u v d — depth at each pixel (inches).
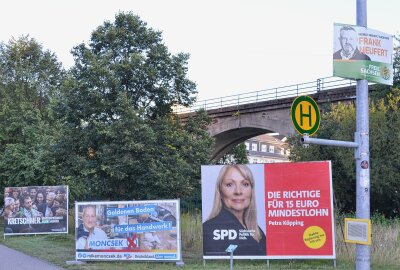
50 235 856.3
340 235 540.4
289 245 492.7
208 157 846.5
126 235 520.1
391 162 856.9
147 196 793.6
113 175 749.3
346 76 327.6
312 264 489.1
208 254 507.8
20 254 613.6
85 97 783.7
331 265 481.7
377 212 866.1
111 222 524.4
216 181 516.1
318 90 1270.9
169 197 798.5
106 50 835.4
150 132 757.9
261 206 503.5
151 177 763.4
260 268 467.5
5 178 1153.4
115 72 802.8
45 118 1243.8
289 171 499.8
